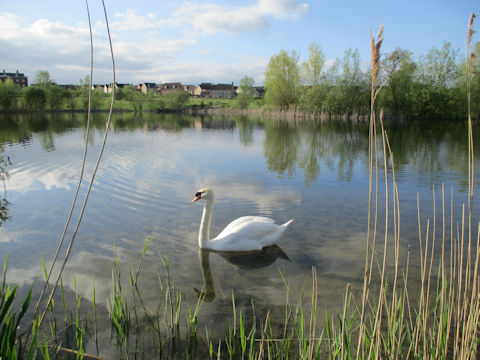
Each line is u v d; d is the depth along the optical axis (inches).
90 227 314.5
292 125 1700.3
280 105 2581.2
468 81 123.8
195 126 1635.1
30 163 603.8
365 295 125.5
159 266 247.4
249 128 1529.3
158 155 732.0
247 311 195.0
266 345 166.9
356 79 1994.3
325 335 174.6
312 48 2130.9
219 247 275.3
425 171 587.8
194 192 439.2
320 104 2233.0
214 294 213.0
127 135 1160.2
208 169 593.9
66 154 709.9
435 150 835.4
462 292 211.0
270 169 604.4
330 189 466.9
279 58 2463.1
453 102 1866.4
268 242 286.4
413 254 265.4
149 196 416.5
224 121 2048.5
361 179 529.0
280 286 222.5
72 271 235.9
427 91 1867.6
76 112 2915.8
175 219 340.2
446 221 339.3
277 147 896.9
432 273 235.1
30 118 2055.9
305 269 245.3
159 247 277.9
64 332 174.7
